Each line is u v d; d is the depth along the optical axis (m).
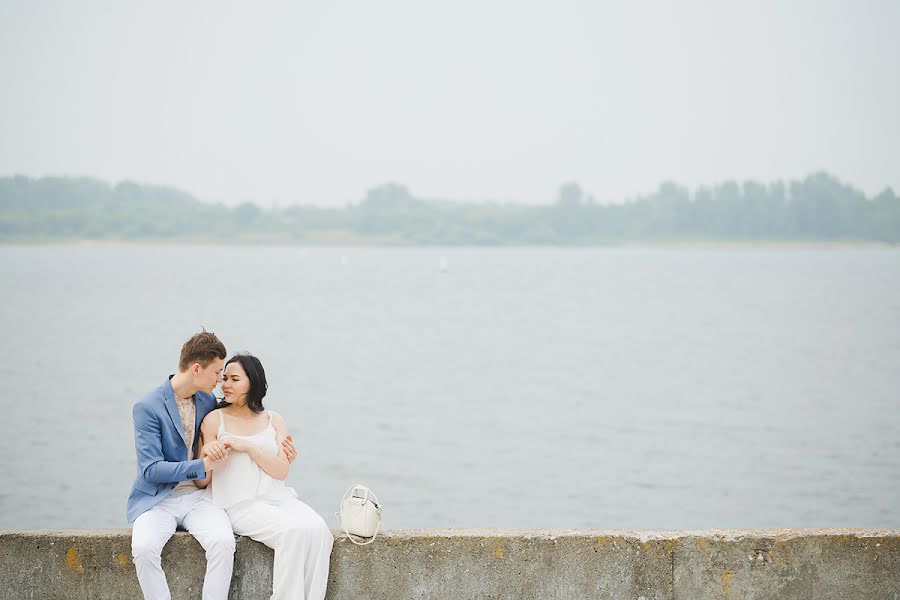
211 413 5.77
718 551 5.58
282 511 5.54
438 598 5.58
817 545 5.60
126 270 188.50
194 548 5.54
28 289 121.12
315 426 32.09
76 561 5.53
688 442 29.47
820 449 28.16
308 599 5.46
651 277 173.88
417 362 51.53
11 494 21.86
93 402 36.09
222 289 126.06
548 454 27.53
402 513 21.36
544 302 106.19
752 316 87.62
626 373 47.09
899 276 180.12
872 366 50.56
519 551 5.57
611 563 5.58
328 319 81.06
